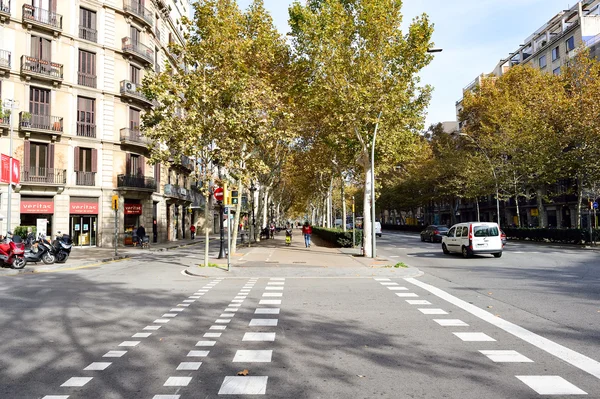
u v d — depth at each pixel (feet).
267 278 44.73
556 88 101.86
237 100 54.95
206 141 54.49
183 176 151.33
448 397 13.24
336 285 38.73
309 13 63.46
